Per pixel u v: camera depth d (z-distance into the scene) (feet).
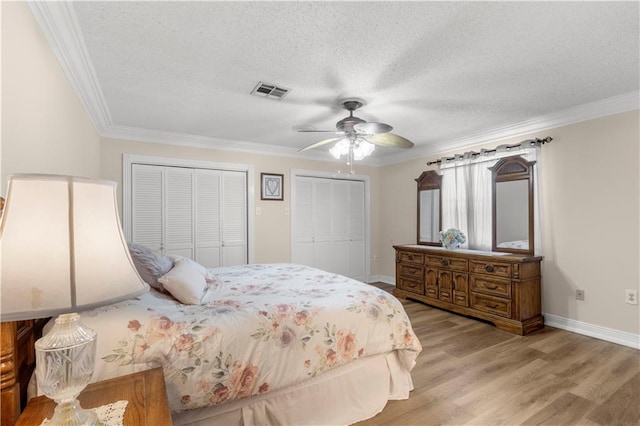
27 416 3.06
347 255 18.21
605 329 9.94
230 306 5.85
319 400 5.88
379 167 19.19
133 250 6.25
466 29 5.99
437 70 7.62
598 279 10.09
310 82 8.25
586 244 10.36
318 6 5.33
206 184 14.15
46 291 2.31
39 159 5.05
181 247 13.55
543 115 10.98
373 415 6.28
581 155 10.43
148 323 4.73
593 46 6.60
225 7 5.33
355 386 6.28
